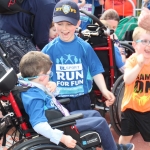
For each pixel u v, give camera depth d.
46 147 2.19
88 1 5.84
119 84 3.40
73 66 2.82
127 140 3.14
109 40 3.44
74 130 2.30
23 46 3.29
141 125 2.96
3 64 2.49
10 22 3.25
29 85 2.28
